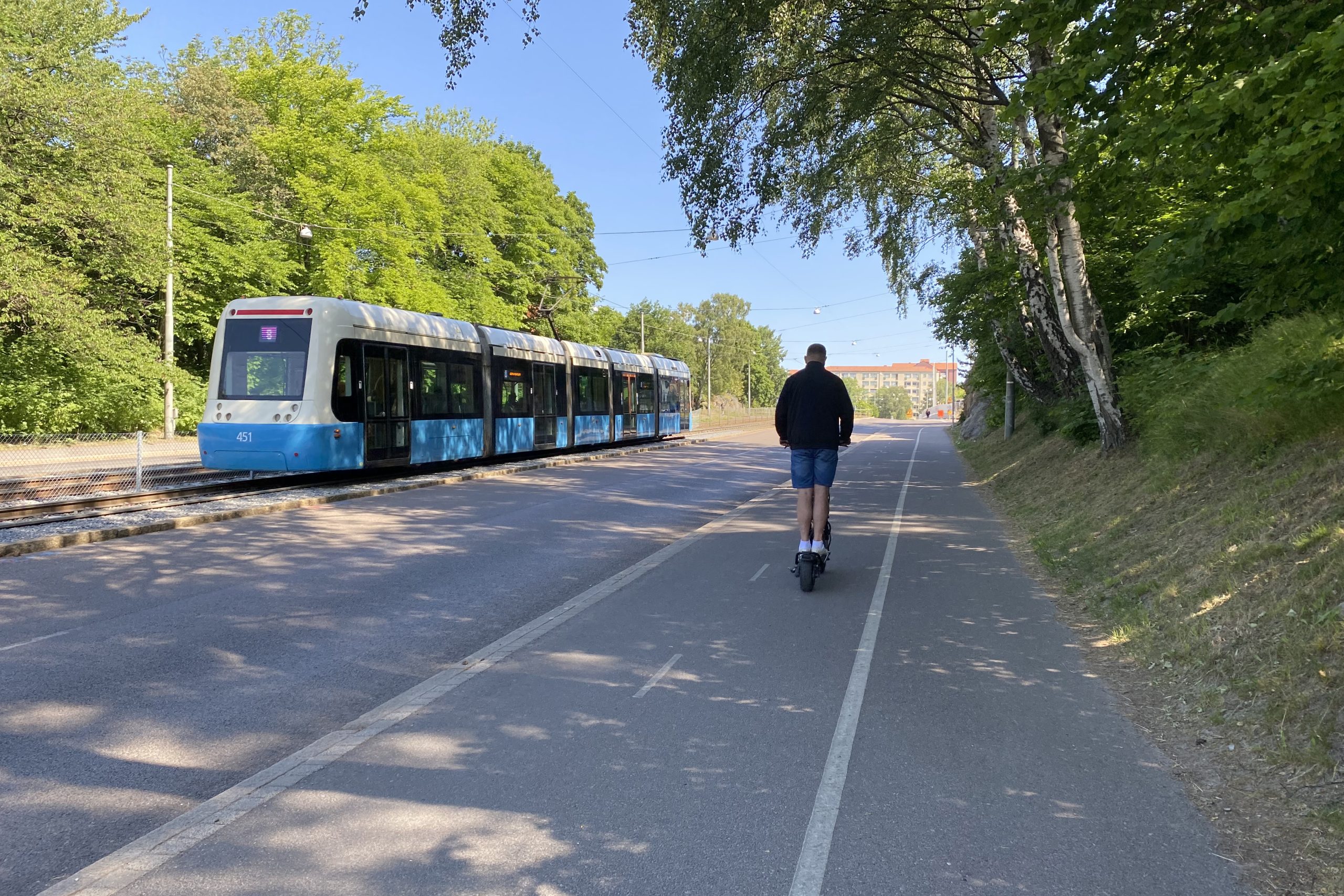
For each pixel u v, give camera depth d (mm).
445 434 20453
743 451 32281
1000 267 19828
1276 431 7734
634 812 3693
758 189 16797
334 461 16703
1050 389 23562
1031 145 15539
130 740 4641
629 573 8953
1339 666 4184
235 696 5340
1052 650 6086
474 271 49312
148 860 3309
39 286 26922
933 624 6840
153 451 26125
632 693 5246
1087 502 11281
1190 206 9805
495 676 5594
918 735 4551
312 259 37250
